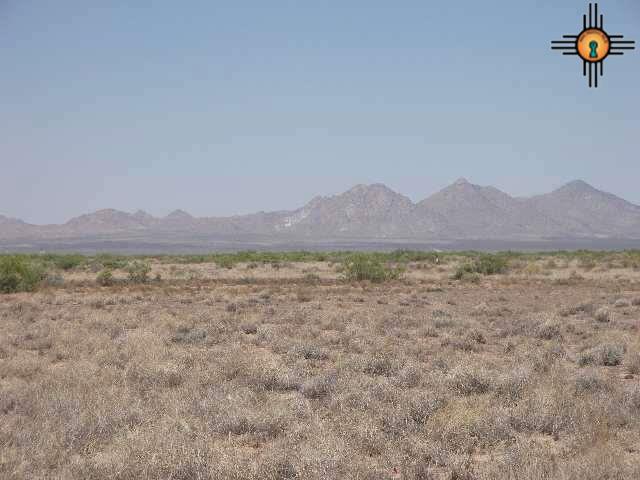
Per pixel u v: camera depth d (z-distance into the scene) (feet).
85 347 66.80
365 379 49.26
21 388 47.67
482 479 29.96
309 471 29.94
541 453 32.76
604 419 38.04
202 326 82.43
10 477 29.68
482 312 100.01
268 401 43.86
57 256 304.71
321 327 83.71
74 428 36.55
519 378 47.78
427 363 59.00
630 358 59.36
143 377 50.78
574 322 88.38
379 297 126.52
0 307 106.52
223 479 29.78
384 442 34.96
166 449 32.30
